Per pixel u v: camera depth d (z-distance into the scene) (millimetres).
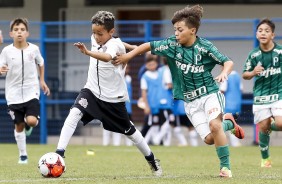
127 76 60125
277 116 35594
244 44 66062
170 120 58969
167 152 50281
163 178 28812
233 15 72562
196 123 28547
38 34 65625
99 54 27578
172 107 58844
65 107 64125
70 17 73250
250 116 61938
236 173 32062
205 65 28078
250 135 62000
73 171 33031
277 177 29516
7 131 63938
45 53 63906
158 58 62562
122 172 32625
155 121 58812
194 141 59219
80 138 64688
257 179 28312
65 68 64500
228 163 28547
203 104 28312
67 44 64562
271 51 35594
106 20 28375
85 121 29562
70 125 29078
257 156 46438
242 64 66250
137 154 48031
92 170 33781
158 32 62625
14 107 38000
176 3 73625
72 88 64625
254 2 72250
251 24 63312
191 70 28109
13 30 38031
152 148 55156
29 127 39781
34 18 73500
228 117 30219
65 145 29109
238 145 59125
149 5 73938
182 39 27812
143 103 58688
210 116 27938
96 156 45844
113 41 28500
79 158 43625
